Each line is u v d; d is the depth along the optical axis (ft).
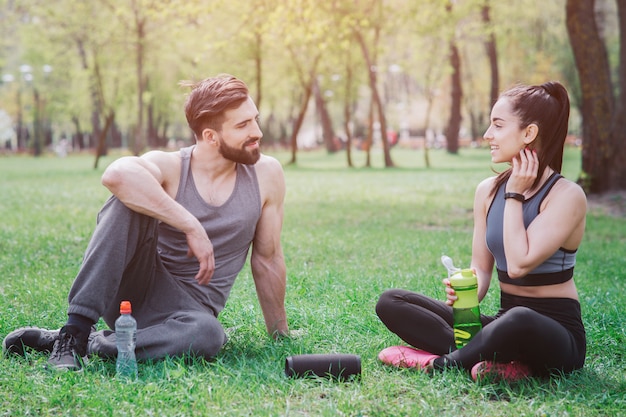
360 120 246.27
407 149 229.66
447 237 33.50
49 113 179.32
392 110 240.32
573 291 11.98
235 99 12.63
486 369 11.37
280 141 241.14
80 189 62.64
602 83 52.29
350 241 31.40
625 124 52.42
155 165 12.70
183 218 12.23
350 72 112.78
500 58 162.91
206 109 12.66
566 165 94.12
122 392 10.72
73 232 33.14
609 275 24.47
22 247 28.25
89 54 108.78
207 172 13.15
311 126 307.17
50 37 104.32
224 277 13.41
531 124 11.64
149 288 12.76
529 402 10.75
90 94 125.39
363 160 142.82
